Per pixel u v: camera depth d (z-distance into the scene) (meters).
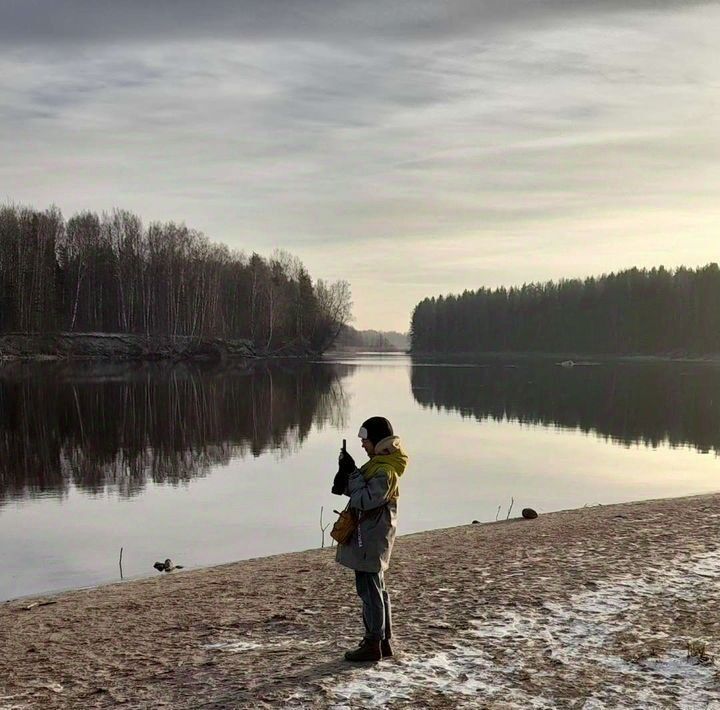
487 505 19.95
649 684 6.08
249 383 67.06
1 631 8.95
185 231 117.38
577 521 14.55
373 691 6.02
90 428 35.50
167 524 17.55
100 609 9.80
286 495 21.06
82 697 6.41
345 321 145.88
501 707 5.70
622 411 46.31
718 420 41.53
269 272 130.50
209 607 9.39
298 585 10.42
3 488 22.05
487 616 7.91
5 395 49.47
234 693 6.18
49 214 106.00
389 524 6.48
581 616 7.81
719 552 10.60
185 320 110.56
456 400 54.09
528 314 199.88
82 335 98.50
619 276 180.75
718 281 155.00
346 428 37.12
